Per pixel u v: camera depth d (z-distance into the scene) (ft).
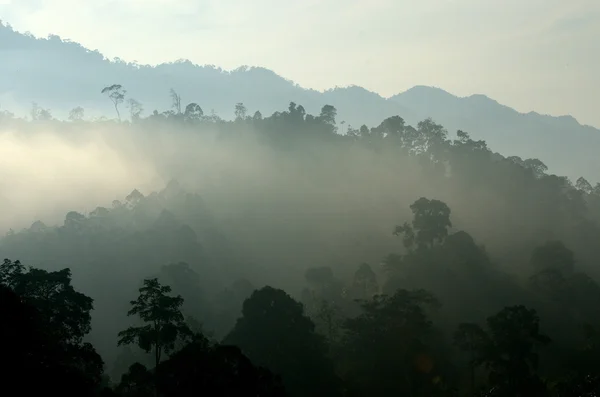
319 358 197.98
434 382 209.77
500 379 197.36
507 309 206.18
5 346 110.73
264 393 127.65
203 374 122.52
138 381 138.21
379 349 216.95
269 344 198.59
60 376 118.01
